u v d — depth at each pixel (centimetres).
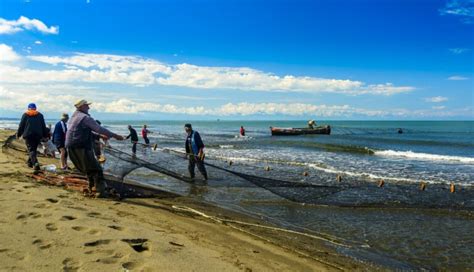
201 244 533
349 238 662
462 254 590
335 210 855
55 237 471
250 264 472
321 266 514
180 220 675
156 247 474
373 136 4803
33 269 377
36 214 568
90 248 444
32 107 1082
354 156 2234
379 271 517
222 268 437
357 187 1102
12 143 1551
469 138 4347
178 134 4944
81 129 750
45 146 1516
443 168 1686
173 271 403
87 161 762
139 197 864
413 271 521
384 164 1825
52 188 813
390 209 866
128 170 1043
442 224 750
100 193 789
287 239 635
